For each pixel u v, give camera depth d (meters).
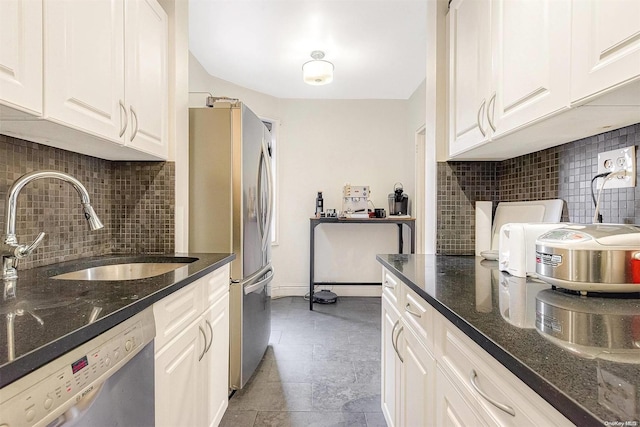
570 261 0.93
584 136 1.27
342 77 3.52
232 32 2.65
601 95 0.81
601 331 0.66
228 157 1.97
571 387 0.45
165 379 1.04
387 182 4.19
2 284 1.04
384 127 4.18
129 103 1.39
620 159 1.15
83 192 1.24
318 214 3.83
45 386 0.57
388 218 3.71
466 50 1.53
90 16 1.14
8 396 0.51
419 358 1.12
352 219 3.67
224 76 3.50
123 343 0.78
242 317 1.99
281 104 4.12
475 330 0.68
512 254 1.27
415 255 1.85
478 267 1.46
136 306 0.83
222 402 1.68
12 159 1.23
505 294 0.97
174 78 1.82
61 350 0.59
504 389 0.61
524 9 1.09
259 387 2.05
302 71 3.36
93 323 0.68
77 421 0.64
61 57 1.01
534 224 1.26
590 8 0.83
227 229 1.97
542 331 0.66
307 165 4.15
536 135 1.25
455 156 1.73
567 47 0.91
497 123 1.27
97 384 0.69
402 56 3.06
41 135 1.19
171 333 1.08
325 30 2.63
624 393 0.43
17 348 0.55
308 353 2.54
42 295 0.90
